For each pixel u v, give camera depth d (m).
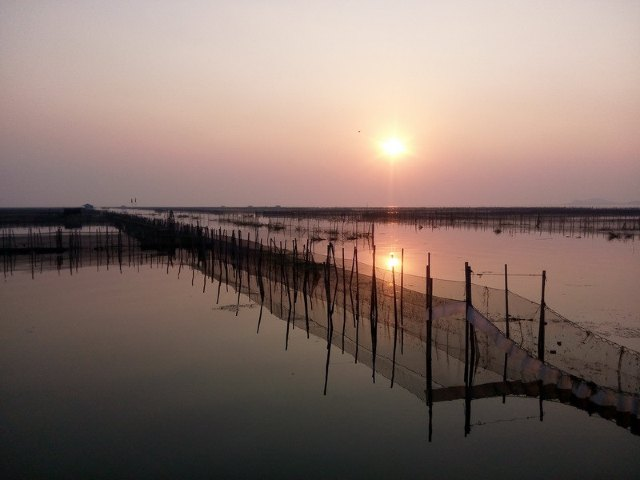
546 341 14.89
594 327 19.67
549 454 11.05
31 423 12.33
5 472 10.30
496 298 17.11
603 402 12.62
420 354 16.94
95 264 39.88
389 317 19.28
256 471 10.38
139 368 16.00
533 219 114.12
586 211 184.12
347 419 12.58
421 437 11.75
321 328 20.70
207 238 44.16
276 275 26.98
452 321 15.96
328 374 15.52
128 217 82.56
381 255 44.47
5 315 22.78
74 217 96.44
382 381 14.95
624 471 10.45
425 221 112.69
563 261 40.44
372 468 10.52
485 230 83.31
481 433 11.98
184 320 22.02
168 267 38.84
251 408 13.19
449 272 33.94
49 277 33.41
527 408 13.26
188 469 10.42
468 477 10.17
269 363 16.48
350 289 20.64
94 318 22.33
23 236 55.62
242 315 23.00
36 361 16.62
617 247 52.59
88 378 15.16
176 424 12.28
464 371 15.25
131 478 10.09
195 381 14.93
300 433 11.88
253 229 83.75
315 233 70.56
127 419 12.54
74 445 11.34
